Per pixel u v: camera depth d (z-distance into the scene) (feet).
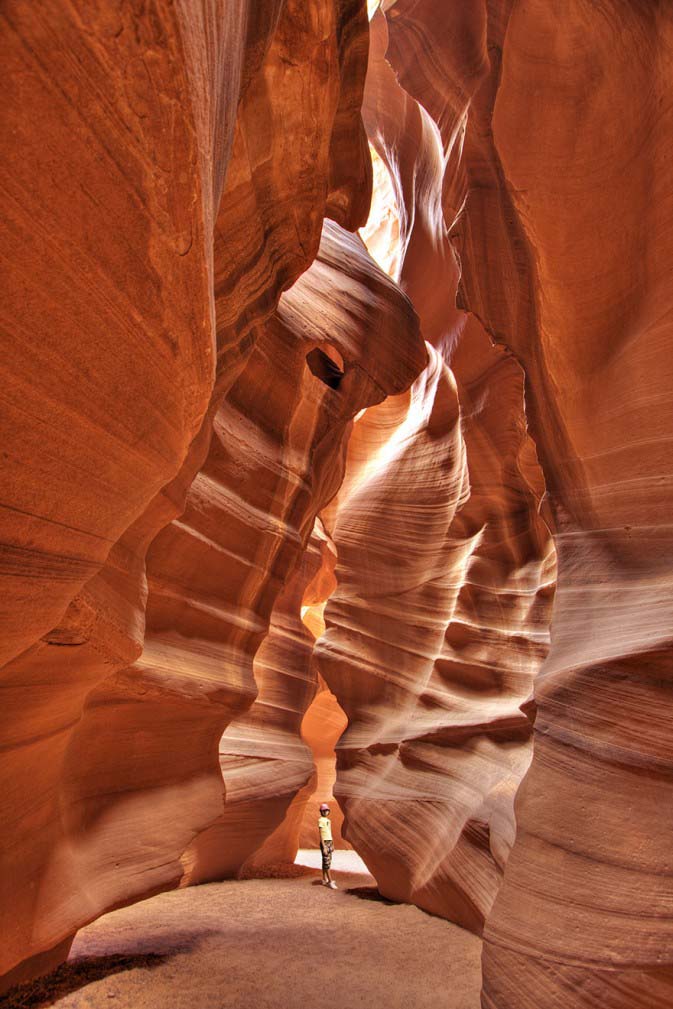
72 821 15.40
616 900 11.51
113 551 12.32
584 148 17.28
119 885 16.02
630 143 16.11
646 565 14.40
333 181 20.15
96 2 4.20
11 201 4.53
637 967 10.71
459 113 25.73
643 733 12.49
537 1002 11.66
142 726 19.16
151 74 4.79
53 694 10.89
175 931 22.33
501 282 21.45
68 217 4.93
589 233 17.03
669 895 10.95
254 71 11.59
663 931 10.71
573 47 17.43
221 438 25.39
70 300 5.35
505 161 19.21
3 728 9.98
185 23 4.91
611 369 16.20
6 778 10.85
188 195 5.69
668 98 14.99
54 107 4.39
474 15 23.47
